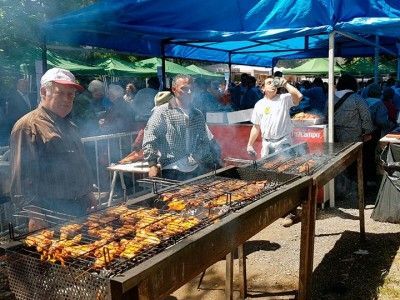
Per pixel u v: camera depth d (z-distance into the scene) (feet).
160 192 9.11
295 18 18.52
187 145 13.20
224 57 35.83
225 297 11.50
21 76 24.70
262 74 67.31
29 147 8.66
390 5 16.55
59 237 6.44
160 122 12.98
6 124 22.68
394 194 17.06
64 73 9.02
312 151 14.37
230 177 11.24
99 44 21.75
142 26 19.19
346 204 20.22
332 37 17.81
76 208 9.53
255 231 7.79
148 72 51.03
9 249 5.78
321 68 61.11
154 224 6.72
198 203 8.08
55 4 19.84
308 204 10.27
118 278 4.75
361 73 66.39
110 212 7.57
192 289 12.26
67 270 5.19
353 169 21.72
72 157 9.29
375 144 22.31
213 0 18.89
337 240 15.70
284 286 12.30
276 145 17.13
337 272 13.16
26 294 5.68
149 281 5.18
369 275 12.85
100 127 22.45
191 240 5.92
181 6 19.01
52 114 9.11
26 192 8.65
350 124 19.72
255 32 19.49
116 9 17.87
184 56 30.99
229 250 6.94
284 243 15.48
